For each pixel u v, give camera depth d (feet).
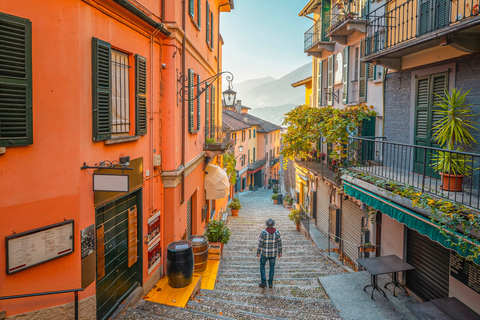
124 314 19.02
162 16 24.56
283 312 22.22
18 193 12.85
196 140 34.96
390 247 30.25
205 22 40.47
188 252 23.86
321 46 51.37
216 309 21.40
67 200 14.65
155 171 24.21
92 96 16.10
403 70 30.40
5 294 12.68
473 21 17.93
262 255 27.78
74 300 14.93
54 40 13.91
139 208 21.86
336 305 24.23
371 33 36.91
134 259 21.44
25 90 12.78
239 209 77.25
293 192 82.64
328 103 53.78
